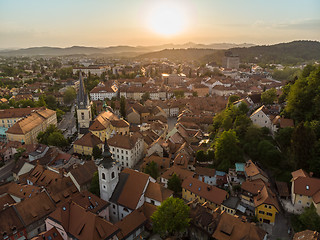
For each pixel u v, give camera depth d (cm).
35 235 7519
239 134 11644
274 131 11431
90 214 6606
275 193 8788
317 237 5938
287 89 14538
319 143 8706
